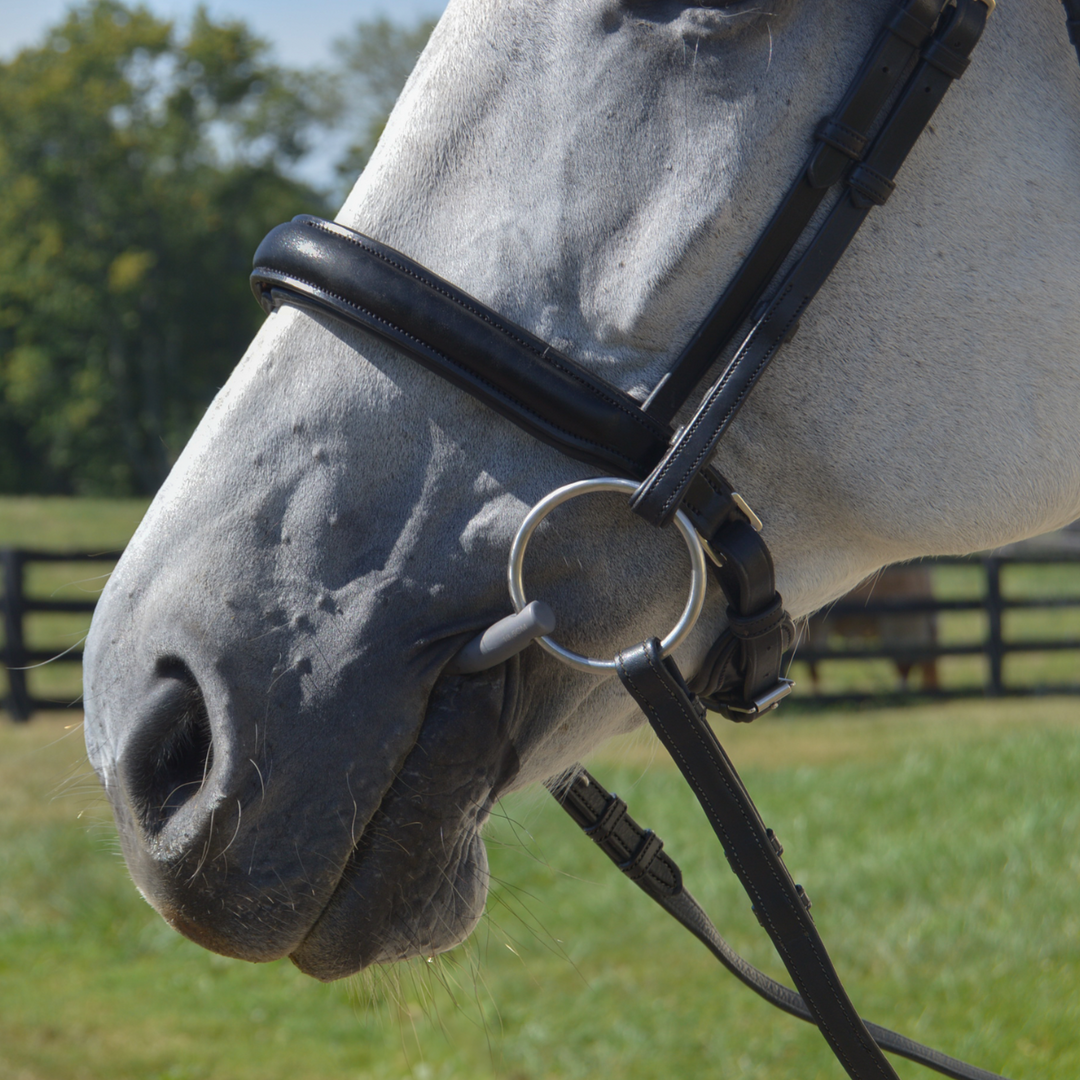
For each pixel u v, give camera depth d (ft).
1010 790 17.03
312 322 3.33
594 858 14.48
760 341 3.04
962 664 34.53
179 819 3.28
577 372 3.10
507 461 3.22
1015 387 3.25
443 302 3.11
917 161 3.14
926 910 12.53
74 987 12.01
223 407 3.41
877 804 16.92
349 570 3.23
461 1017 11.07
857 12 3.10
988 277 3.18
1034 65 3.23
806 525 3.45
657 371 3.16
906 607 27.84
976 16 3.04
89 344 131.23
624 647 3.39
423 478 3.23
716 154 3.06
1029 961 11.16
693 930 4.17
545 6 3.25
